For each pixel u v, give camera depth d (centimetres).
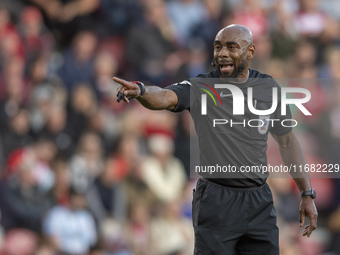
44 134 3556
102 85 3997
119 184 3462
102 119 3712
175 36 4438
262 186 1580
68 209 3244
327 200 3869
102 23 4384
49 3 4403
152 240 3347
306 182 1653
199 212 1562
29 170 3228
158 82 4231
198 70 4262
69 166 3366
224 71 1528
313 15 4838
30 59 3969
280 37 4566
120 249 3288
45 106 3625
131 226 3378
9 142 3406
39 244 3159
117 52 4297
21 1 4353
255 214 1559
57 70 3981
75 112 3719
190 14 4534
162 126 3747
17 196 3181
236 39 1517
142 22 4347
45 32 4247
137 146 3612
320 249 3616
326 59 4669
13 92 3584
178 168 3647
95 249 3275
